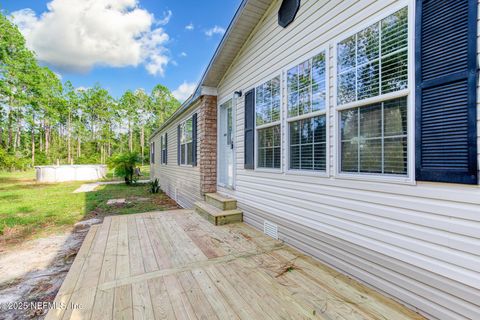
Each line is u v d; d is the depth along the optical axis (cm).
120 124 3491
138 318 170
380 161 204
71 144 3023
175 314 175
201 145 557
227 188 493
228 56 451
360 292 203
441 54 158
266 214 358
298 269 245
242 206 430
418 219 175
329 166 251
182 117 765
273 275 232
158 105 3834
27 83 1953
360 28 218
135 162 1438
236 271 241
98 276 229
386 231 196
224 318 171
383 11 197
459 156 150
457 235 155
